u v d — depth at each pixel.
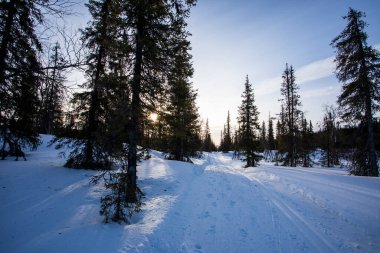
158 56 10.28
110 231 6.38
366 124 19.23
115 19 9.61
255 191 12.97
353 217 8.59
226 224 8.06
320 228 7.77
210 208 9.67
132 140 9.27
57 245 5.51
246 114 33.56
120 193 7.27
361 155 19.47
